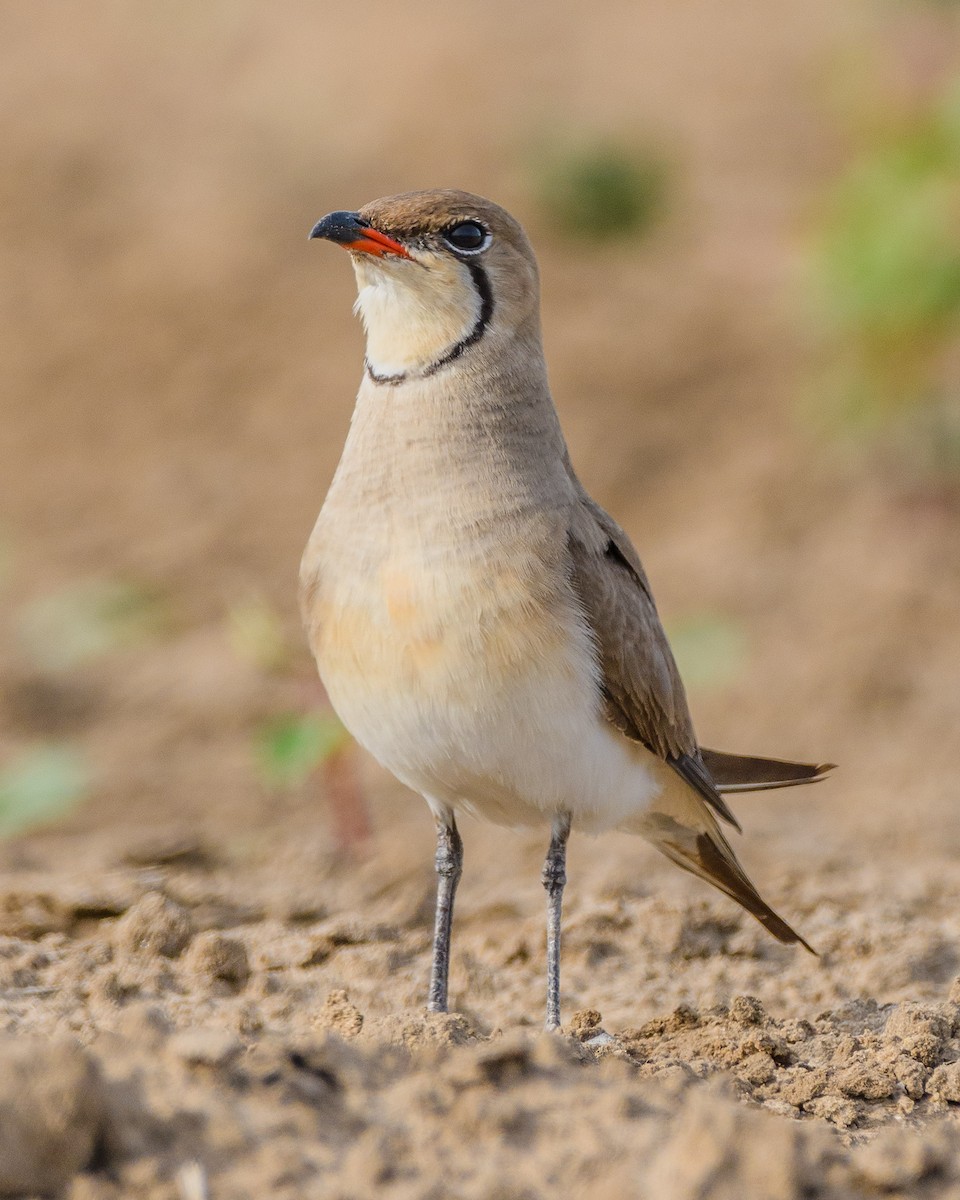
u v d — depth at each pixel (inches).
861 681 618.5
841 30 1026.7
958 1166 250.5
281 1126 238.2
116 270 925.2
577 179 936.3
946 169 656.4
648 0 1282.0
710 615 660.1
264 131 1063.6
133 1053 247.3
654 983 365.7
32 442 808.9
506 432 319.0
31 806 505.7
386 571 310.5
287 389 838.5
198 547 737.0
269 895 419.8
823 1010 349.4
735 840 487.8
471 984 359.3
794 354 831.7
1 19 1246.3
